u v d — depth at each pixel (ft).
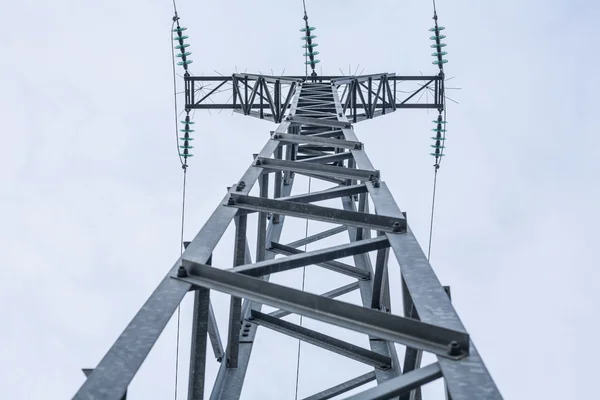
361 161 41.52
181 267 25.79
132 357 20.22
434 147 71.72
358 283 45.73
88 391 18.70
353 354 34.63
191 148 68.95
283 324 37.11
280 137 46.50
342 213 30.58
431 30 73.77
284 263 27.55
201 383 26.40
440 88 73.77
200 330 26.12
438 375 19.48
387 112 74.69
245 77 73.77
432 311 22.07
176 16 72.95
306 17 76.54
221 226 29.81
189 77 73.72
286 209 31.89
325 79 77.10
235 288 24.67
